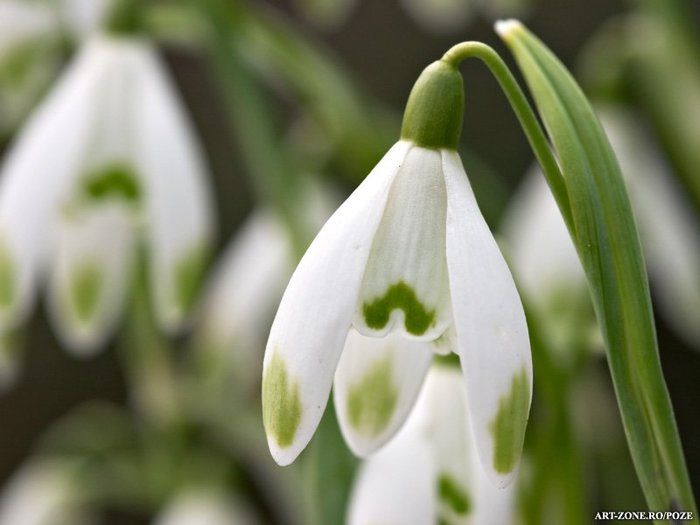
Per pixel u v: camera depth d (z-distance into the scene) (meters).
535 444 0.25
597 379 0.36
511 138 0.51
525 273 0.30
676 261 0.32
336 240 0.20
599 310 0.21
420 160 0.21
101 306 0.28
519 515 0.25
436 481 0.24
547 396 0.24
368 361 0.22
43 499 0.38
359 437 0.22
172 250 0.27
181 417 0.36
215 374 0.36
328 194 0.33
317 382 0.20
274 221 0.31
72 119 0.27
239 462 0.38
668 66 0.31
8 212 0.27
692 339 0.43
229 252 0.52
